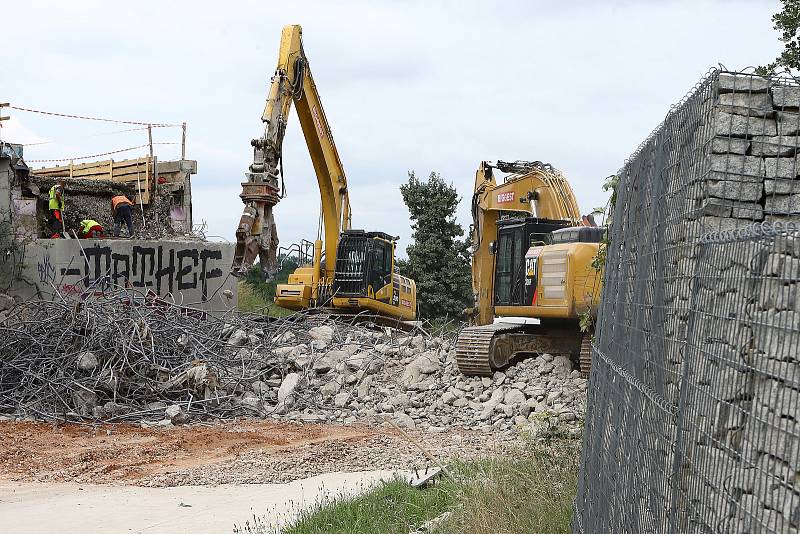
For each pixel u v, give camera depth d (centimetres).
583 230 3005
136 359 2928
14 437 2461
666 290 898
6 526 1513
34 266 4212
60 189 4562
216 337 3362
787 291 544
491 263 3991
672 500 710
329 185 4688
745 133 907
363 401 3050
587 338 2867
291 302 4656
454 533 1314
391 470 2044
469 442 2442
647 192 1105
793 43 1983
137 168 5366
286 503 1672
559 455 1560
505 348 3061
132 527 1493
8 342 2919
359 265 4609
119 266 4334
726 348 638
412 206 8144
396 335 3956
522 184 3781
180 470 2098
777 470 533
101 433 2573
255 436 2552
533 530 1280
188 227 5453
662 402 809
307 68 4403
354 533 1386
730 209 888
